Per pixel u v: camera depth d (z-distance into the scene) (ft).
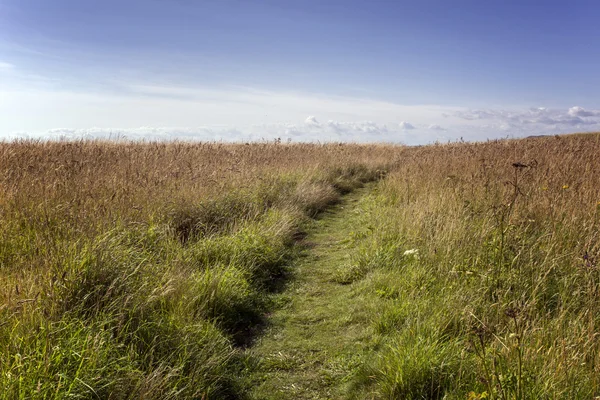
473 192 23.35
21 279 12.58
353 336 13.57
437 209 22.04
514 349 9.94
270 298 17.19
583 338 10.56
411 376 10.25
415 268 16.76
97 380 9.32
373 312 14.66
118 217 19.16
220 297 15.06
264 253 20.30
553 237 16.05
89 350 9.78
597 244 14.89
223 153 42.57
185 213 23.09
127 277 13.33
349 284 18.12
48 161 28.81
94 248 13.78
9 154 28.50
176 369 10.23
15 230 17.21
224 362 11.83
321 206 33.45
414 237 19.35
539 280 13.47
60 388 8.65
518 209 19.47
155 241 18.29
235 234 21.43
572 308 12.77
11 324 10.25
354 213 32.04
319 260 21.68
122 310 11.84
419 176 32.78
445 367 10.37
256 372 12.09
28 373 8.58
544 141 48.67
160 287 13.65
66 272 12.36
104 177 25.38
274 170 37.99
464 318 12.38
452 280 15.21
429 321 12.43
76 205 18.92
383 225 22.74
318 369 12.13
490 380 8.82
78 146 38.11
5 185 21.18
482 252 16.24
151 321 12.18
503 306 12.59
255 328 14.84
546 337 11.01
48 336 9.78
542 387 8.94
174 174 27.99
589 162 28.04
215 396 10.71
